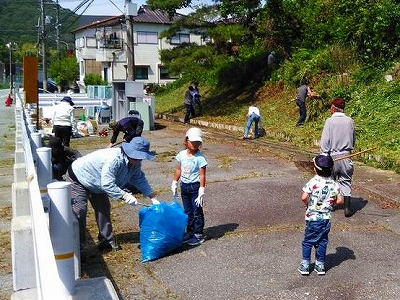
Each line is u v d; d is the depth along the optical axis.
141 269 5.07
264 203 7.45
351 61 14.47
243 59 21.23
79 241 4.71
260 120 14.27
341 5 15.77
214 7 18.64
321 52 16.16
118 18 40.34
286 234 6.07
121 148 5.07
